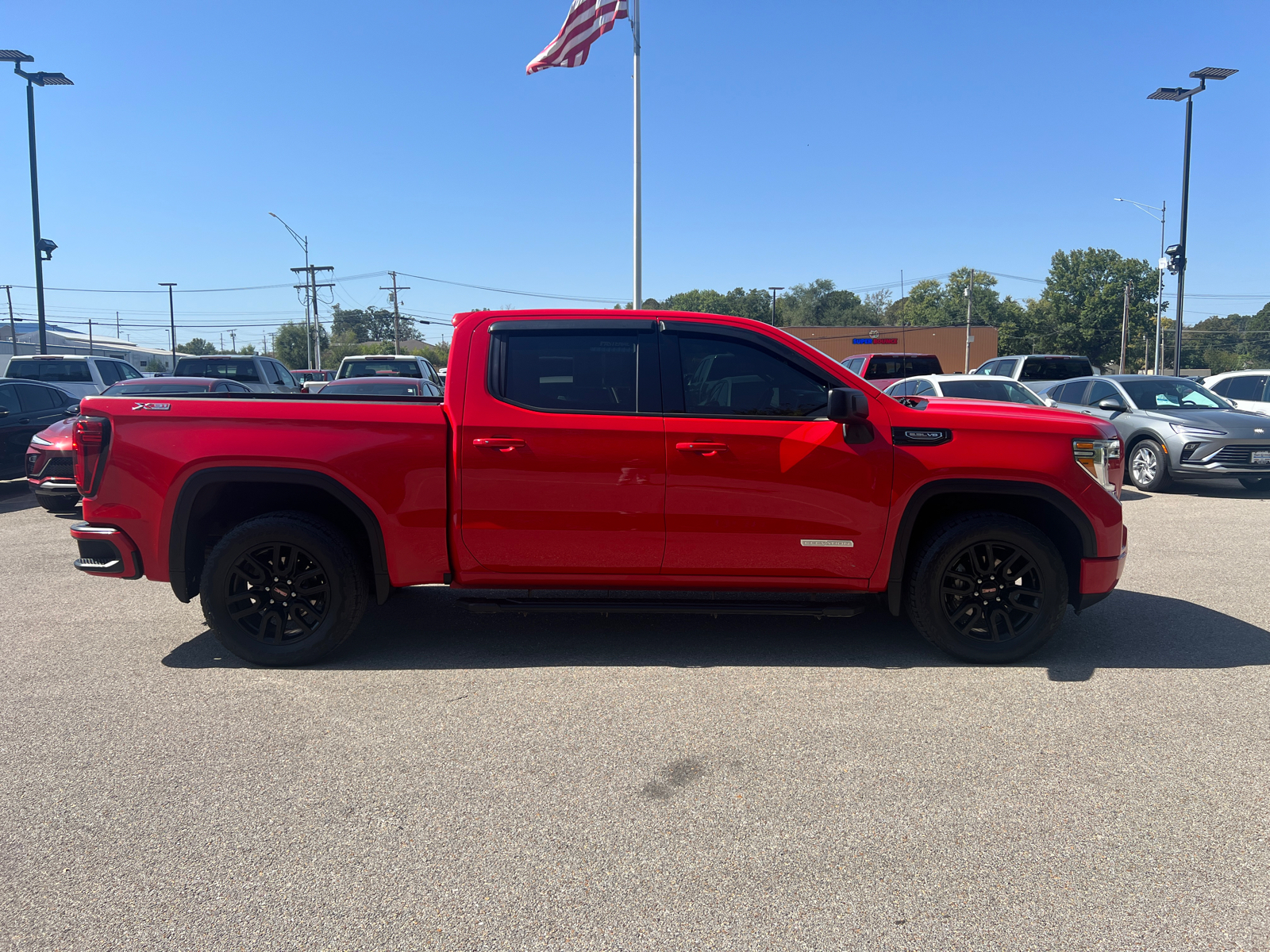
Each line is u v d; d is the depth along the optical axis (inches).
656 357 178.5
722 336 179.6
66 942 92.8
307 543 174.7
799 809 121.2
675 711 157.1
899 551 177.9
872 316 4877.0
